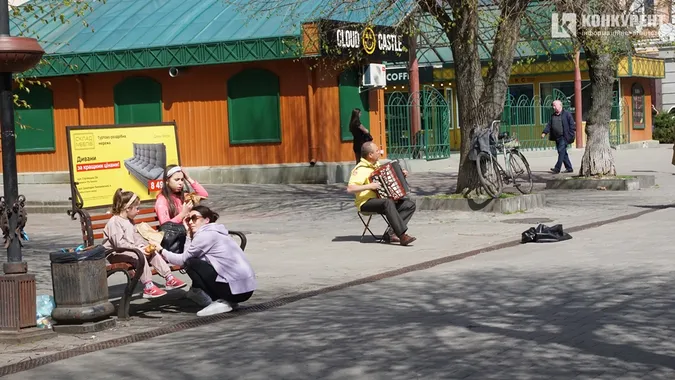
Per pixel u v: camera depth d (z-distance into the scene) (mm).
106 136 11297
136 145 11602
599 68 23281
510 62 18609
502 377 6871
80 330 9172
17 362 8141
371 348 7969
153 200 11734
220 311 9953
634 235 14648
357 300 10297
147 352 8297
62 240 17312
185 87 28656
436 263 12711
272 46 26859
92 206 11055
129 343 8766
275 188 26188
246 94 28031
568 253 13062
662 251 12773
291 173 27562
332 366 7426
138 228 10375
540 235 14383
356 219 18609
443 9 18750
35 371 7762
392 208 14500
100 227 11016
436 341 8125
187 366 7680
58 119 29828
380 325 8906
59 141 29844
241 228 17750
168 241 10703
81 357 8219
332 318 9367
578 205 19531
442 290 10641
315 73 27250
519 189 21094
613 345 7719
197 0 30031
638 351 7484
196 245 9961
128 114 29234
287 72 27531
